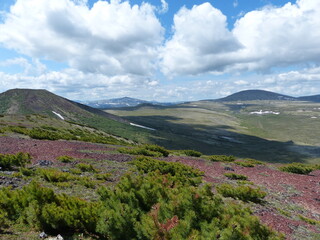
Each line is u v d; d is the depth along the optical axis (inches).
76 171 557.3
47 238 221.0
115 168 671.1
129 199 287.0
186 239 199.5
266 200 556.7
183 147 5511.8
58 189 406.9
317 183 821.2
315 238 370.0
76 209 250.4
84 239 231.8
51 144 949.2
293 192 670.5
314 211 540.7
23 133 1173.7
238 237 205.3
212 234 206.2
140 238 218.2
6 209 249.1
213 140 7652.6
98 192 310.5
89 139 1396.4
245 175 852.6
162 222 234.8
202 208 263.0
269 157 5418.3
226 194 525.7
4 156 532.4
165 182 420.5
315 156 5575.8
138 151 1047.6
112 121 6978.4
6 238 206.7
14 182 414.0
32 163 598.5
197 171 734.5
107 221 230.8
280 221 419.5
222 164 1054.4
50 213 234.1
